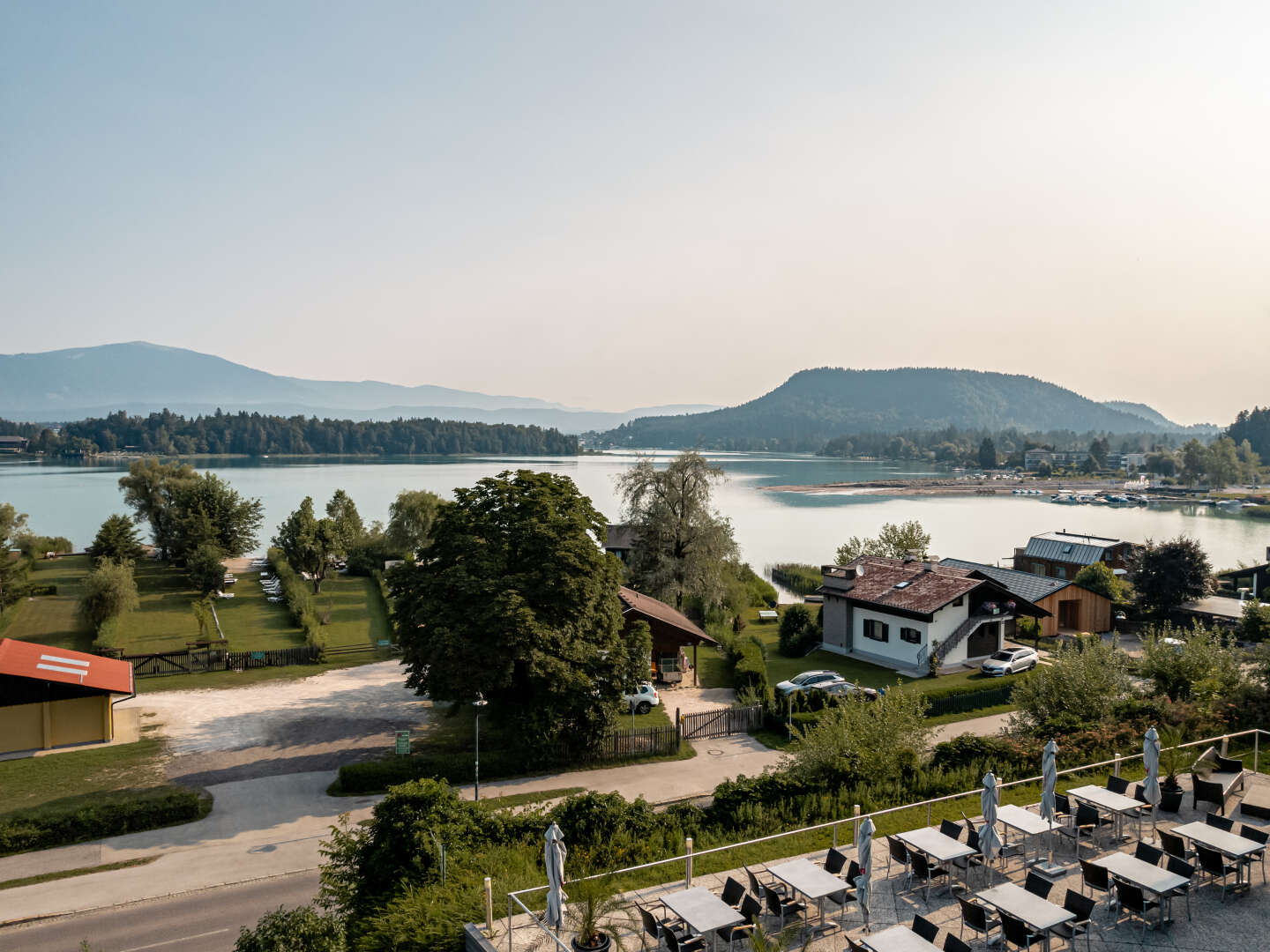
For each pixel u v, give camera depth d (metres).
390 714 45.19
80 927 23.69
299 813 32.28
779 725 42.97
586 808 24.33
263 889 26.03
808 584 96.62
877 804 26.34
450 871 21.62
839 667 56.31
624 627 49.28
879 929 17.81
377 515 164.75
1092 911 18.31
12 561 88.50
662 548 72.19
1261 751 30.86
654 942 17.70
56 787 34.66
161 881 26.66
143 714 45.22
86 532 144.00
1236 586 82.38
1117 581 71.31
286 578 82.56
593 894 17.47
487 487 42.28
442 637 35.25
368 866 22.28
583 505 43.34
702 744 41.34
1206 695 34.31
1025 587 66.38
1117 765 26.59
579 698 36.59
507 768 36.56
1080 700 34.72
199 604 64.25
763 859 22.34
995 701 47.84
